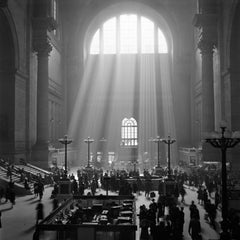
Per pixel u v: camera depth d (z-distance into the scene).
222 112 38.03
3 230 15.59
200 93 46.06
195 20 40.03
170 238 11.98
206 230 15.77
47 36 39.06
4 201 23.16
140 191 27.91
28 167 34.38
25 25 37.56
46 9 39.12
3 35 33.69
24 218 18.06
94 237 12.28
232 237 12.01
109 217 15.88
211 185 24.69
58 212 15.27
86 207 18.95
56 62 48.44
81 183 25.27
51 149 39.47
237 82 35.47
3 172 28.09
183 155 49.06
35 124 40.44
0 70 34.28
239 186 22.56
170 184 24.28
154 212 14.52
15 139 34.34
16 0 34.34
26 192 25.72
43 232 12.64
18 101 35.41
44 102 38.78
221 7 38.62
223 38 38.06
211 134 13.78
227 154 35.62
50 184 31.11
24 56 37.25
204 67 39.19
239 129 35.16
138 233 15.18
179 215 14.06
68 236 12.53
